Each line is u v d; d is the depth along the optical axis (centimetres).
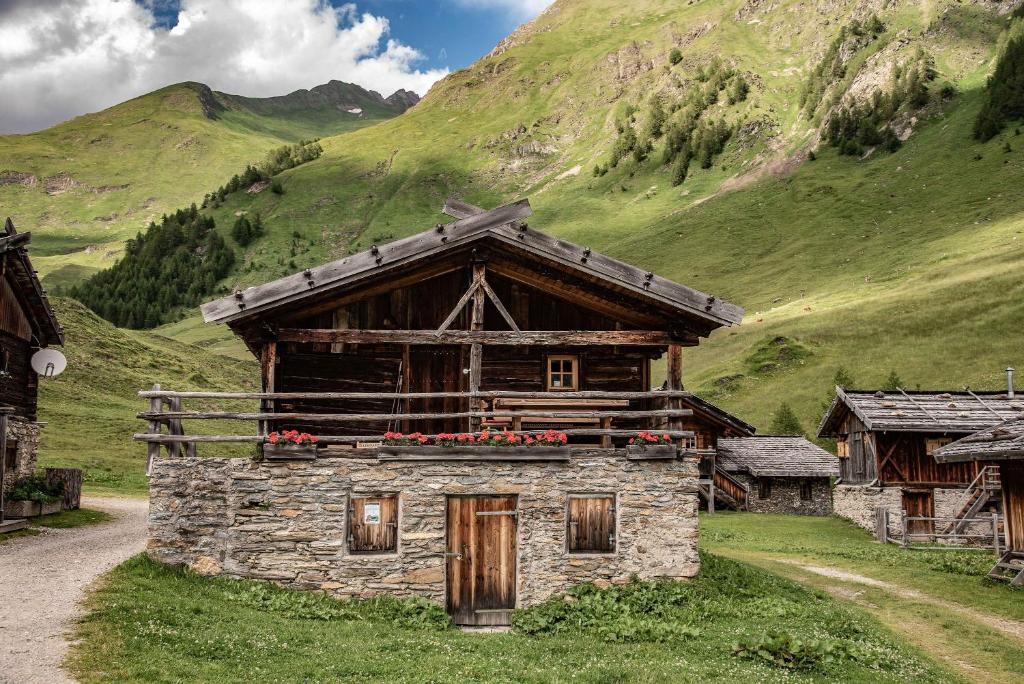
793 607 1917
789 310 12062
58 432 5541
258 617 1565
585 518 1933
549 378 2238
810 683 1360
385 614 1756
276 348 2103
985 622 2091
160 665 1182
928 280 11406
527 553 1891
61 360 3066
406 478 1881
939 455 2739
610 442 2019
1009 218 13825
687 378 10150
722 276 16262
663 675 1330
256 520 1845
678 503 1953
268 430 1966
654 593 1869
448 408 2191
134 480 4528
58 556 2034
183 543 1834
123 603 1466
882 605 2253
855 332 9825
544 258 2077
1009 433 2484
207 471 1855
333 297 2106
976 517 3697
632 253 19512
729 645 1561
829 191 19438
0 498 2534
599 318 2192
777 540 3797
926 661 1645
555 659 1452
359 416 1914
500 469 1908
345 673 1262
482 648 1505
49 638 1255
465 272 2191
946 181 17175
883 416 4231
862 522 4422
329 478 1866
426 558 1862
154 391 1888
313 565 1838
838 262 14900
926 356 8644
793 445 5994
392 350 2194
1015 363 7900
